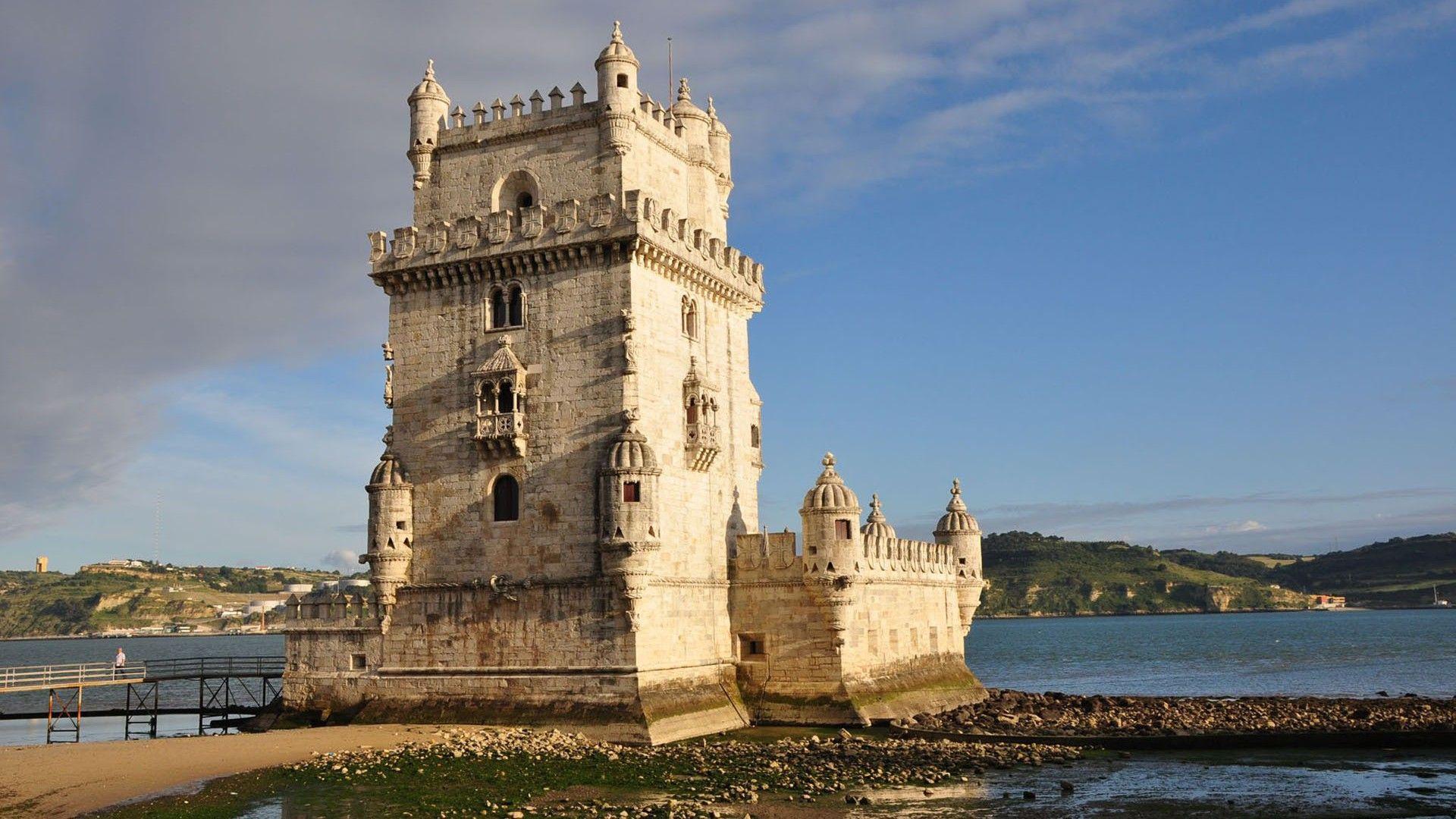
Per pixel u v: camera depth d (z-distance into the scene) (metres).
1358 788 53.56
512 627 63.97
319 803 47.62
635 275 64.19
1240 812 48.44
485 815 45.72
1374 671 147.62
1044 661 185.50
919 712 74.31
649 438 64.50
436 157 70.44
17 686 77.12
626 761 55.47
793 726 68.06
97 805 48.03
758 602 70.56
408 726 63.53
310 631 68.44
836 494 69.25
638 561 61.41
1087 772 56.78
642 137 68.38
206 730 84.81
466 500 65.88
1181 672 154.25
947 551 86.62
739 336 77.00
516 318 66.44
